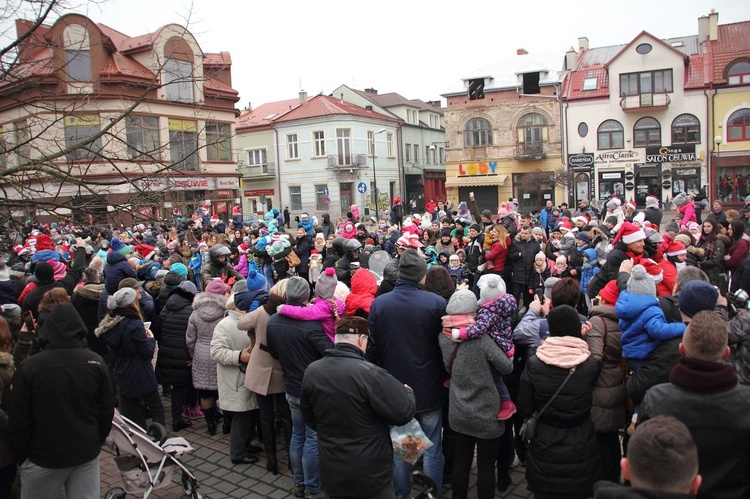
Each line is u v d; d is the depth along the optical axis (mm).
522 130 43406
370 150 49062
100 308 6961
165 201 7102
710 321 2906
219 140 9594
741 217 12344
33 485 3926
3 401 4129
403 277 4652
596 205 23281
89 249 14031
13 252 14398
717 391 2859
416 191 56062
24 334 5977
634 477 2227
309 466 4902
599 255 9352
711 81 37000
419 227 14938
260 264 12273
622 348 4141
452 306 4285
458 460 4422
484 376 4238
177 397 6832
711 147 37531
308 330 4891
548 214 19234
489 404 4238
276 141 48594
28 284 8656
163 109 25172
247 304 5863
